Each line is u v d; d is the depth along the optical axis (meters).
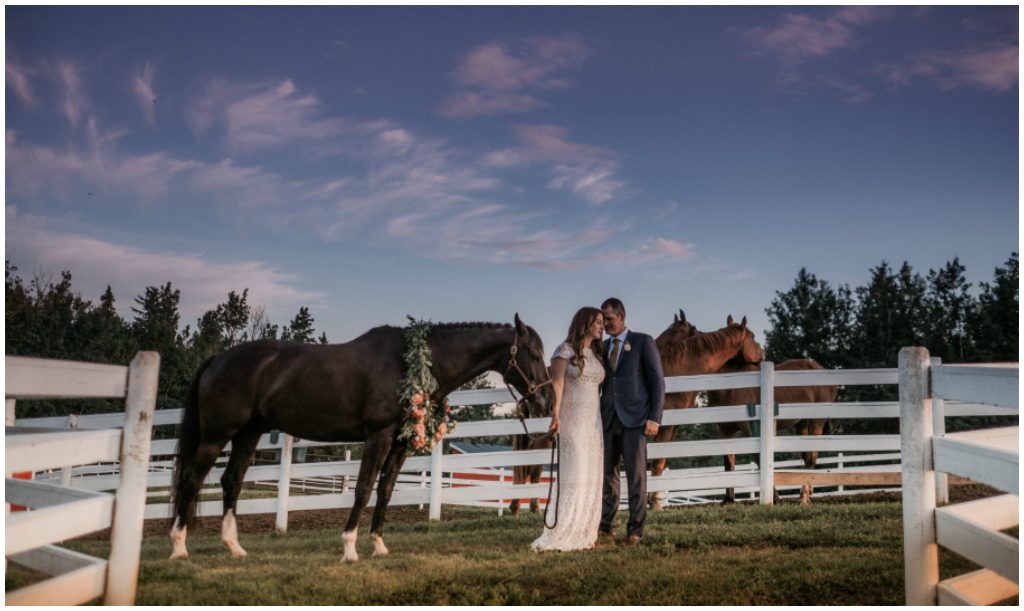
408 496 9.01
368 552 6.17
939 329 41.97
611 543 6.05
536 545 5.88
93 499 3.57
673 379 8.94
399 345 6.05
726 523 7.12
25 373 3.06
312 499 8.77
